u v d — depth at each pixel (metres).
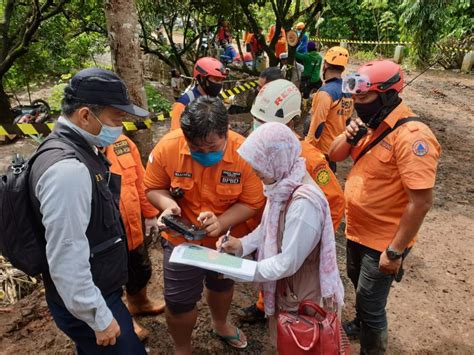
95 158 1.82
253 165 1.88
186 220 2.39
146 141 4.20
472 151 7.28
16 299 3.33
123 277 1.99
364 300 2.53
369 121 2.35
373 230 2.45
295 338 1.85
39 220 1.71
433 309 3.55
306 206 1.86
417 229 2.19
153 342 2.98
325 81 4.15
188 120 1.99
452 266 4.16
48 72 9.34
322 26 17.92
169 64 9.57
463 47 13.94
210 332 3.09
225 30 9.58
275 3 8.70
